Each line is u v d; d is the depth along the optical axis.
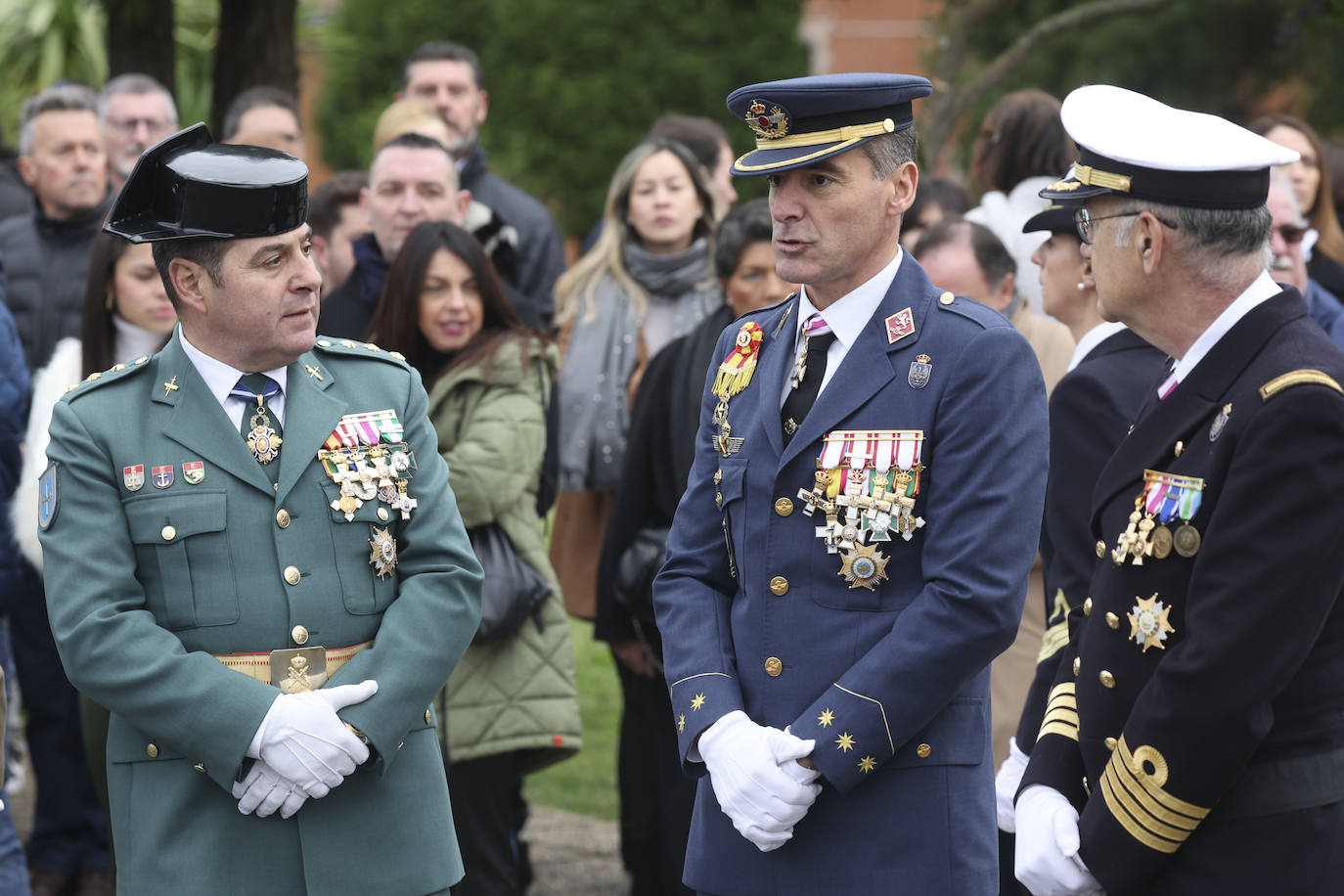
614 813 16.03
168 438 7.56
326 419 7.77
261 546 7.50
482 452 10.98
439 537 7.88
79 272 15.65
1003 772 8.70
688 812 11.52
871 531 7.26
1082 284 9.81
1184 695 6.48
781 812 7.06
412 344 11.58
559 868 14.37
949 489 7.18
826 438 7.42
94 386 7.71
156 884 7.37
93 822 13.72
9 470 12.33
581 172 44.09
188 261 7.48
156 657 7.19
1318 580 6.32
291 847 7.43
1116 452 7.20
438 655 7.62
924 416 7.30
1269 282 6.91
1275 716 6.58
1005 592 7.03
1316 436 6.34
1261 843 6.55
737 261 11.43
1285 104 49.19
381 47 44.78
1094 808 6.88
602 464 14.27
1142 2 26.98
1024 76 44.72
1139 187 6.83
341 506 7.64
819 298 7.64
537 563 11.23
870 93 7.27
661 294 14.62
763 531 7.52
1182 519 6.73
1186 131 6.84
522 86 44.16
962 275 11.08
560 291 14.98
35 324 15.50
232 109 17.25
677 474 11.43
